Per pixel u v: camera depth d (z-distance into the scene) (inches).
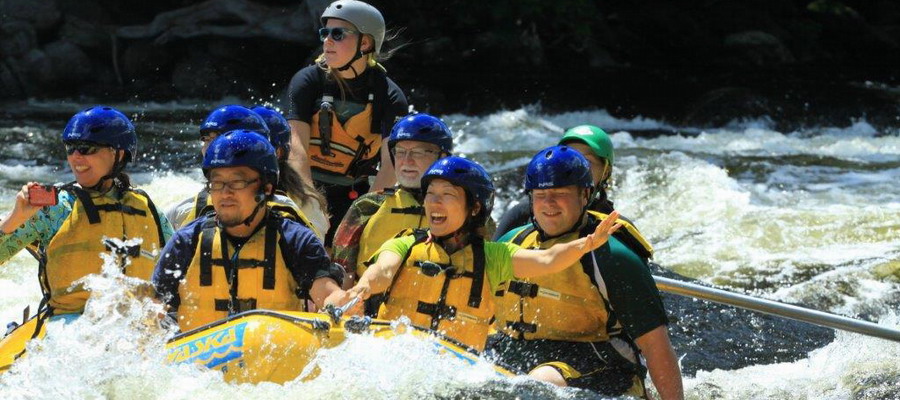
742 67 3110.2
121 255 601.6
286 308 557.3
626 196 1405.0
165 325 556.7
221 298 551.8
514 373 544.7
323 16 810.8
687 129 2393.0
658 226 1267.2
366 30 810.8
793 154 1937.7
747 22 3341.5
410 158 665.6
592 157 654.5
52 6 2689.5
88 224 597.6
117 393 501.7
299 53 2733.8
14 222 565.9
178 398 489.4
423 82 2578.7
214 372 504.4
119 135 602.9
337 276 563.8
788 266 1069.1
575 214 566.9
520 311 576.1
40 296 910.4
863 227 1226.6
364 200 676.1
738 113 2439.7
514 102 2527.1
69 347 543.2
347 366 506.0
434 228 576.7
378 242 660.7
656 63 3164.4
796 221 1257.4
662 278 751.7
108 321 548.4
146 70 2706.7
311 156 838.5
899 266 1050.1
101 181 605.0
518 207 667.4
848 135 2340.1
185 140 1948.8
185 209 688.4
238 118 672.4
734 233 1213.1
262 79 2701.8
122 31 2699.3
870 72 3080.7
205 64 2674.7
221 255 551.8
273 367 503.5
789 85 2721.5
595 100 2571.4
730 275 1049.5
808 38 3376.0
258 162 544.1
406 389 498.0
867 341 834.2
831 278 1024.2
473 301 574.9
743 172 1695.4
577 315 566.3
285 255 556.1
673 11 3272.6
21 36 2620.6
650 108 2519.7
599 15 3154.5
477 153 1814.7
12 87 2591.0
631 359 572.7
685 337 837.2
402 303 582.2
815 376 759.7
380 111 829.2
